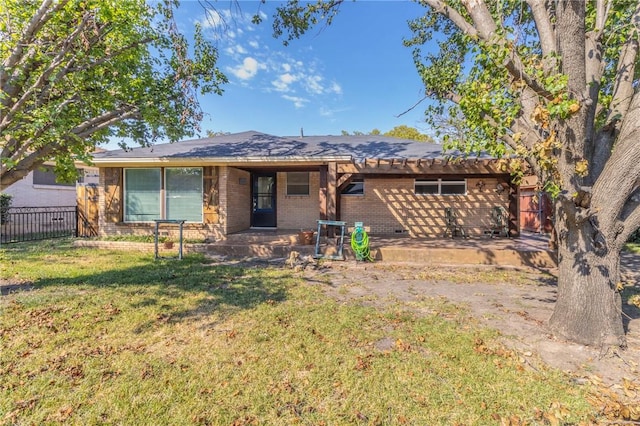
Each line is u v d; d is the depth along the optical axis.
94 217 11.12
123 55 6.26
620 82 3.48
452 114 4.74
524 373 2.82
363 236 7.70
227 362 2.96
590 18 3.93
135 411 2.31
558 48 3.33
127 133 7.20
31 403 2.36
